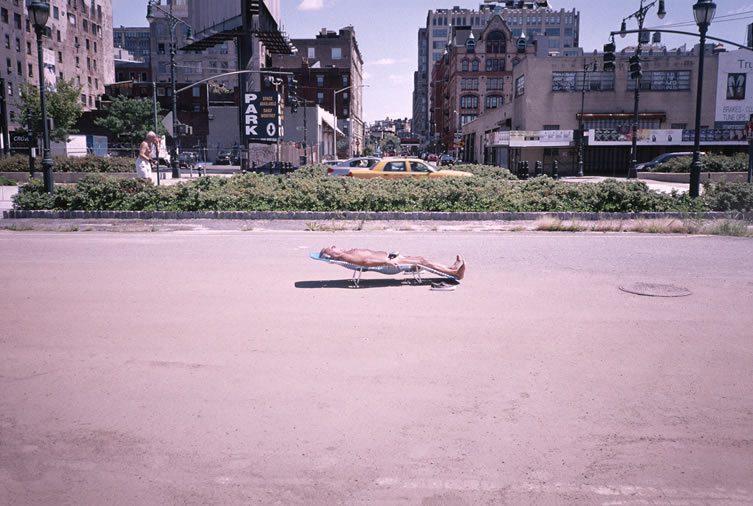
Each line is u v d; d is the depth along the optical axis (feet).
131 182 54.95
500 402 15.30
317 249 37.17
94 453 12.87
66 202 53.16
